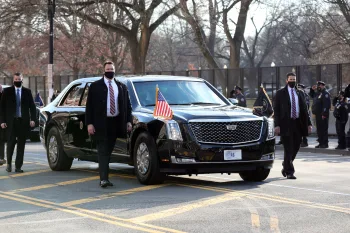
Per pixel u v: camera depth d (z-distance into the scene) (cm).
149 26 4462
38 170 1591
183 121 1211
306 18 5734
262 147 1250
